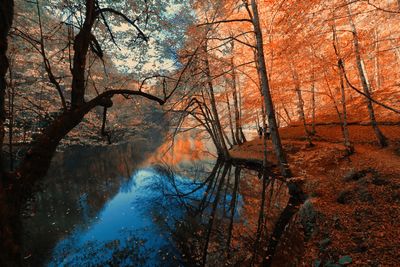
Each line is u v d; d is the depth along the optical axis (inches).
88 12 139.2
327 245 215.8
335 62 447.5
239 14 621.9
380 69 903.7
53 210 398.9
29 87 466.9
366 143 512.4
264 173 566.9
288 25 385.4
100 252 272.2
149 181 619.8
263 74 372.8
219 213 390.6
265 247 263.3
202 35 472.7
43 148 115.0
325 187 347.3
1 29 96.3
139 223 356.2
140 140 1451.8
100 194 502.0
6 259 84.5
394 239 181.8
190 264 244.4
